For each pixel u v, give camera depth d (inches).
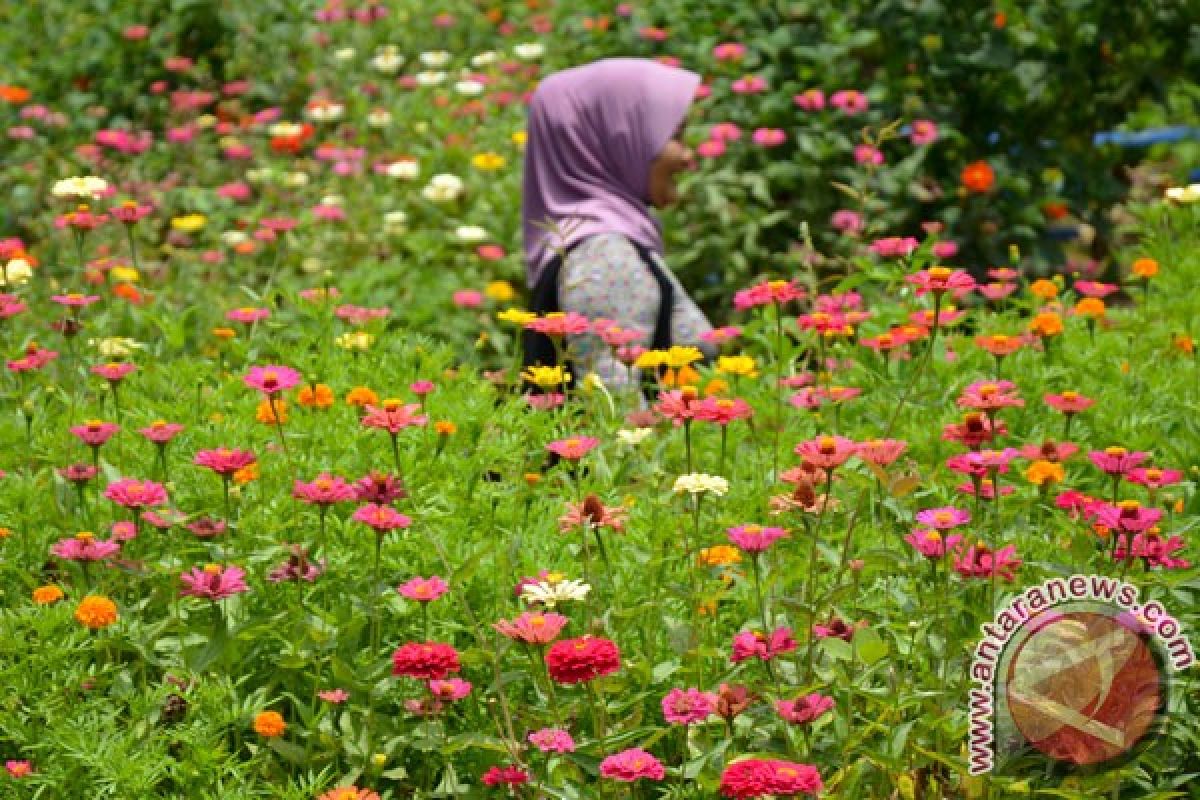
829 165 436.8
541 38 562.9
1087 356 254.7
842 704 167.3
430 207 436.8
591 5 546.9
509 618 180.2
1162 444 223.6
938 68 444.8
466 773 171.3
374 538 191.8
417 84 526.0
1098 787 159.0
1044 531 197.8
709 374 269.0
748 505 208.5
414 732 167.6
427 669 152.7
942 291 182.9
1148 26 447.8
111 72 576.1
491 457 219.6
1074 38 440.8
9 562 187.6
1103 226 446.9
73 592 184.2
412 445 219.0
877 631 175.5
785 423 242.8
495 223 428.5
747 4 476.1
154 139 546.3
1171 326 276.4
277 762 173.6
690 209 435.8
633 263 290.4
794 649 162.2
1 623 174.9
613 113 307.3
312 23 582.2
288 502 197.8
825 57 446.6
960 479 206.4
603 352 282.0
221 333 252.8
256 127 503.5
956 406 237.9
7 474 213.8
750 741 162.4
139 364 258.8
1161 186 445.4
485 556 189.0
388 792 165.3
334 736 168.9
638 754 147.4
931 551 163.5
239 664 179.2
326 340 256.4
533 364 293.4
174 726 169.8
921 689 167.2
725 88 458.9
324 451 217.6
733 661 162.4
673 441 228.1
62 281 411.8
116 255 422.0
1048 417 237.0
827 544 186.9
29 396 235.5
